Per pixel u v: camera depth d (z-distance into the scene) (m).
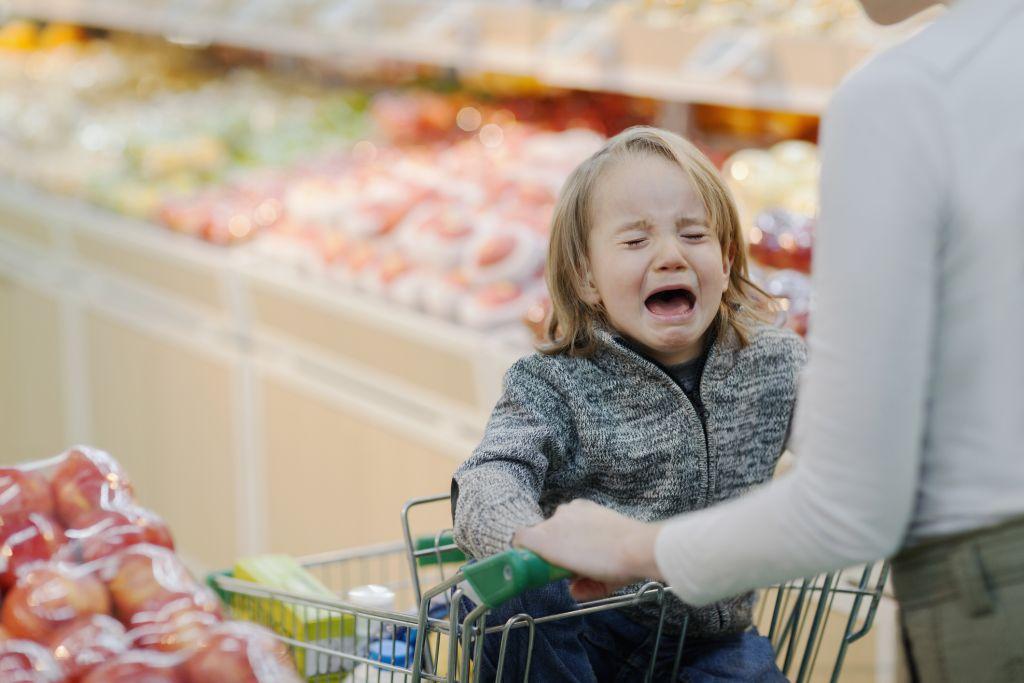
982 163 0.94
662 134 1.45
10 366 4.39
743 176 2.93
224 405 3.34
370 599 1.78
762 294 1.55
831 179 0.95
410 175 3.61
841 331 0.94
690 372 1.49
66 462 1.37
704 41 2.81
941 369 0.98
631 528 1.11
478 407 2.60
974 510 0.97
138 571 1.21
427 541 1.78
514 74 4.14
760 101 2.71
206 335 3.40
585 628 1.52
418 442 2.73
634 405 1.44
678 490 1.45
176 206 3.72
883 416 0.93
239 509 3.36
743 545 1.00
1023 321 0.95
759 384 1.49
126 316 3.69
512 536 1.19
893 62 0.96
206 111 4.81
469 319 2.69
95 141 4.59
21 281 4.24
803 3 2.85
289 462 3.15
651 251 1.39
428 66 4.68
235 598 1.80
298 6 3.88
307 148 4.42
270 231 3.45
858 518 0.94
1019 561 0.96
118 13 4.65
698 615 1.47
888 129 0.93
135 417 3.74
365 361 2.89
